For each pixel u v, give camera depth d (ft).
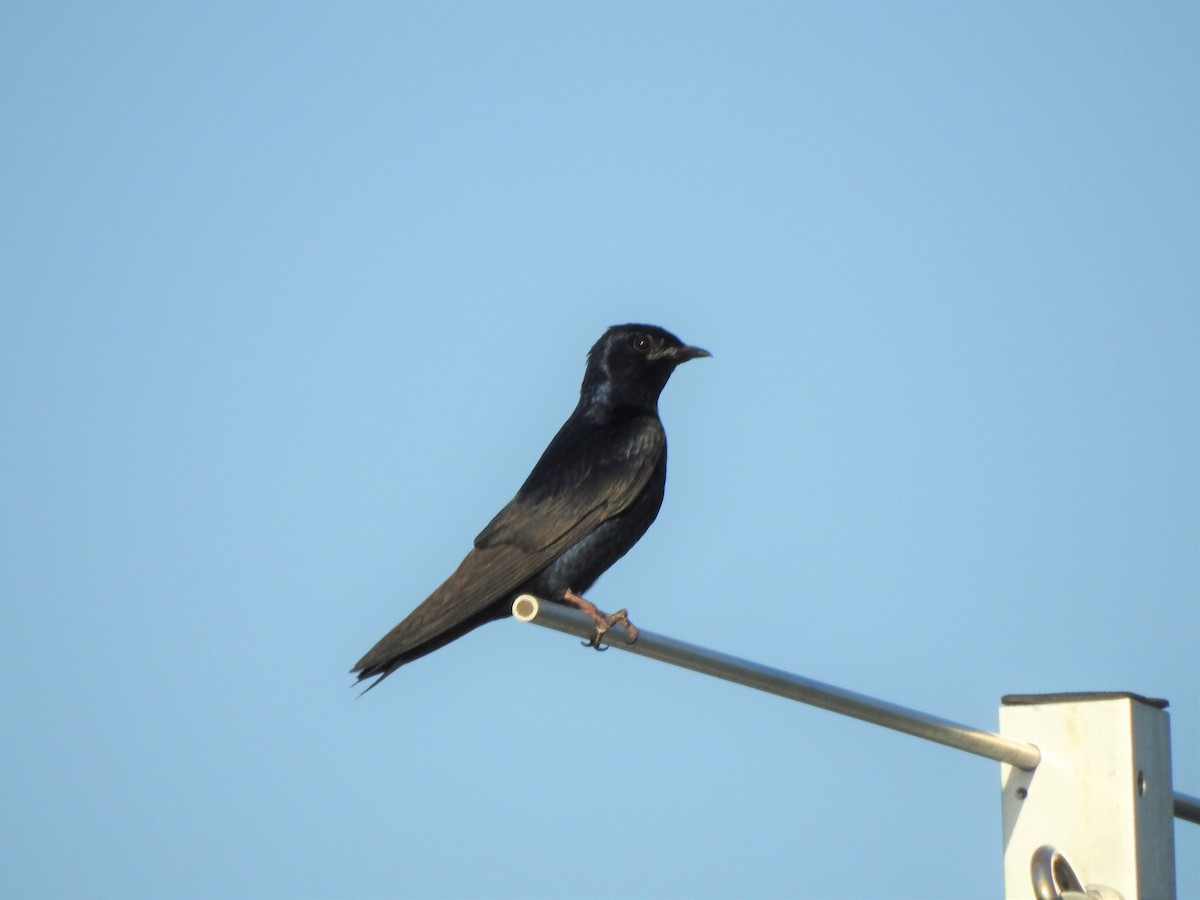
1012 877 32.91
